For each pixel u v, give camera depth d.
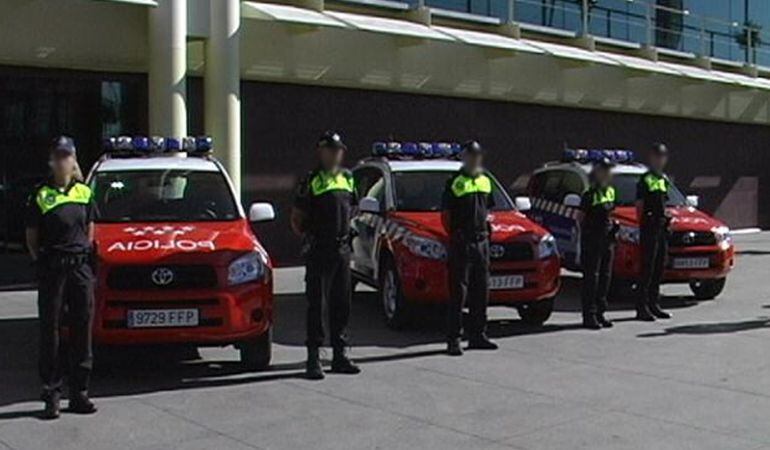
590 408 7.41
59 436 6.66
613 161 13.99
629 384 8.23
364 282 12.09
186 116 15.16
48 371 7.12
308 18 15.83
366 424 6.96
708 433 6.71
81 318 7.21
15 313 11.92
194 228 8.75
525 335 10.64
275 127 17.27
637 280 12.39
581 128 22.81
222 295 8.03
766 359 9.32
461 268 9.51
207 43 15.16
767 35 28.16
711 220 13.41
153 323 7.89
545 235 10.84
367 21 16.95
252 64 16.73
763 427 6.87
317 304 8.50
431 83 19.30
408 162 12.02
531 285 10.55
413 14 18.17
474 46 18.95
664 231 11.66
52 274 7.10
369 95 18.53
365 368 8.88
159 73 14.35
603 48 22.41
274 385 8.20
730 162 27.83
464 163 9.64
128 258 7.94
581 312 12.30
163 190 9.39
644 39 23.56
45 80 15.18
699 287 13.69
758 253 21.47
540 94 21.41
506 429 6.82
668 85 24.88
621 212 13.20
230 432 6.75
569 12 21.50
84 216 7.28
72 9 14.86
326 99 17.92
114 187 9.34
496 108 20.81
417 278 10.38
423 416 7.18
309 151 17.72
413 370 8.81
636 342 10.22
